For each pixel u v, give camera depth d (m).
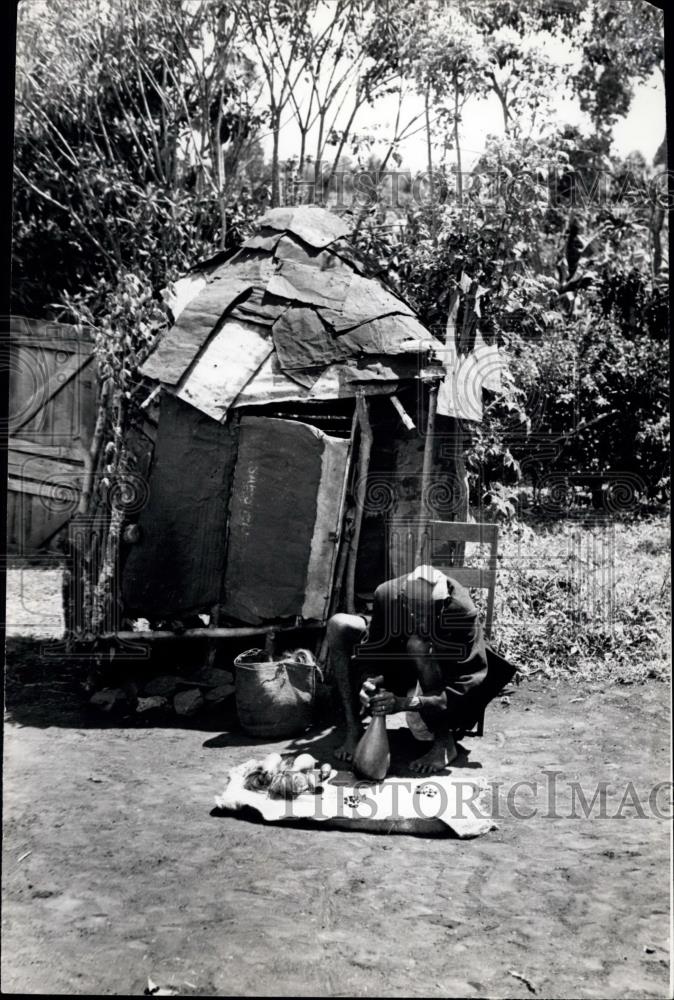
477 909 3.17
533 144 5.84
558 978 2.81
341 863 3.45
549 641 5.45
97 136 7.16
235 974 2.82
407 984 2.79
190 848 3.53
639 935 3.03
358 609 5.11
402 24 6.02
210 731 4.68
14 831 3.62
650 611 5.52
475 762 4.24
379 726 4.06
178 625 5.04
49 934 3.01
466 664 4.10
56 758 4.30
